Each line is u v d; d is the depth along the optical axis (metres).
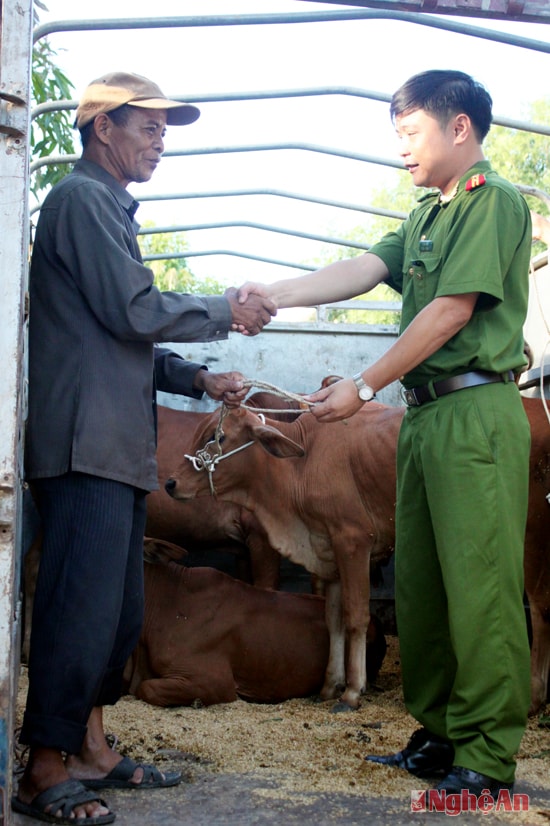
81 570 2.84
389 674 5.56
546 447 4.48
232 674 4.81
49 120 6.48
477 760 2.90
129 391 2.99
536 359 5.70
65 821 2.68
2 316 2.45
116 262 2.92
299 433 5.12
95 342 2.96
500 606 2.98
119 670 3.22
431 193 3.44
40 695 2.78
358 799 2.96
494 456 3.04
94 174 3.22
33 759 2.81
